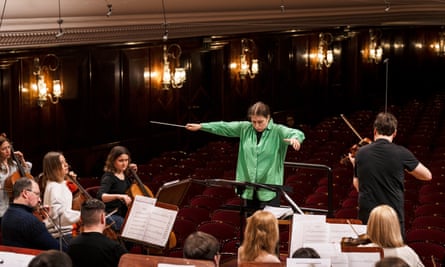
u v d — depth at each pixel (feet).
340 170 50.44
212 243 17.76
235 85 72.43
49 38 43.45
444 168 49.49
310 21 65.21
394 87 100.12
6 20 39.70
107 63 57.98
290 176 49.16
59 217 23.41
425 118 77.82
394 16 70.18
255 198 24.47
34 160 51.72
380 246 19.21
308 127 73.72
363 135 69.05
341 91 89.45
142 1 47.62
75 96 55.01
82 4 43.37
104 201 27.20
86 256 19.86
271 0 58.44
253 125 24.52
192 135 68.08
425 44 100.37
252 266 17.31
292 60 80.28
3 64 48.67
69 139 54.80
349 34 85.87
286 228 32.37
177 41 64.34
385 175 22.94
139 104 61.72
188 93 67.26
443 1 65.92
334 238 20.81
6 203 28.48
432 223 34.73
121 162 28.32
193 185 47.14
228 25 57.82
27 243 21.71
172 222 22.74
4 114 49.24
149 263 17.72
